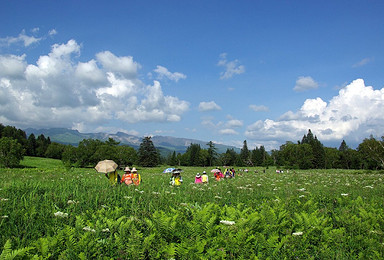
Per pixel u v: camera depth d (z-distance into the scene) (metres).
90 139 84.00
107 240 4.75
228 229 4.97
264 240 4.66
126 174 13.91
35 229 5.45
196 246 4.29
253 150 147.38
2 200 7.09
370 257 4.49
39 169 38.59
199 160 148.25
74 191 9.40
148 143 116.62
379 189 12.99
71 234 4.59
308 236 5.18
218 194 11.14
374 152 69.38
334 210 7.89
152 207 7.67
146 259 4.39
